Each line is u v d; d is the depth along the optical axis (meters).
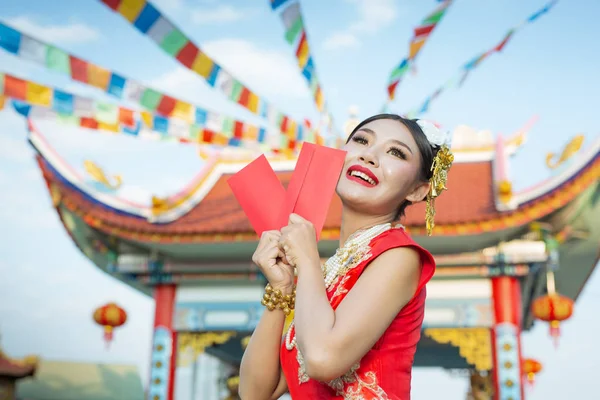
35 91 4.45
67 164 10.91
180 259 11.26
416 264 1.95
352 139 2.29
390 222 2.24
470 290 10.37
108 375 23.39
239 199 2.23
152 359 10.98
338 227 10.06
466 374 14.60
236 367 13.24
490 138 12.41
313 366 1.71
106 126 5.26
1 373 14.66
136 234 10.59
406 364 1.96
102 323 10.83
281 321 2.15
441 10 5.12
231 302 11.20
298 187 2.14
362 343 1.77
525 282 10.98
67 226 11.77
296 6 4.48
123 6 3.71
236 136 5.64
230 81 4.59
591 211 9.77
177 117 4.95
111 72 4.32
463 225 9.66
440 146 2.30
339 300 1.97
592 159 9.28
